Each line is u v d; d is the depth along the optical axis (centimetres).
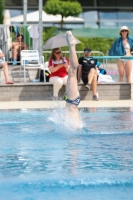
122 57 2767
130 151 1056
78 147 1105
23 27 3278
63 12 6756
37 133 1325
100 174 830
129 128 1420
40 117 1719
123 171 858
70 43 1316
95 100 2536
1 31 3147
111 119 1653
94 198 702
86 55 2559
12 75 3092
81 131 1345
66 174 832
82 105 2244
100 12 7956
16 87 2531
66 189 745
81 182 774
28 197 705
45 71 3009
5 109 2025
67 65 2517
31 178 803
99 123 1539
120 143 1162
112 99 2616
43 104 2275
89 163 930
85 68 2547
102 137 1255
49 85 2548
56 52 2505
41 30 3156
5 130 1394
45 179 794
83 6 7912
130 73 2814
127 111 1933
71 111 1363
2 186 758
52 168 885
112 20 7981
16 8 7700
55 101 2447
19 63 3153
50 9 6744
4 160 961
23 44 3156
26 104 2288
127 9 8025
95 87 2544
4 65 2577
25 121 1598
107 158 978
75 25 7381
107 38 6259
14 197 704
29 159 969
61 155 1009
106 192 730
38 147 1106
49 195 715
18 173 845
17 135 1294
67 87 1359
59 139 1221
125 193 726
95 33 6650
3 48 3147
